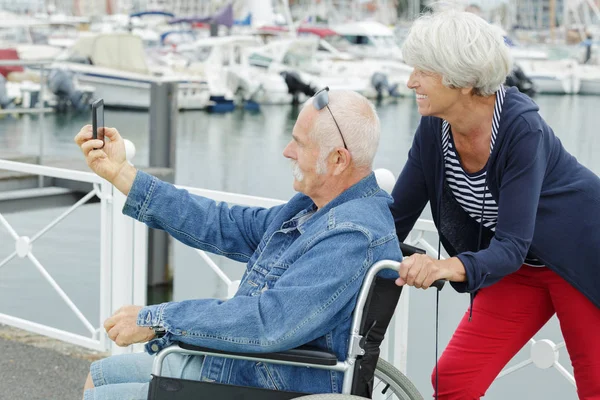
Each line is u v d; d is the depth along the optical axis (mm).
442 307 6250
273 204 3996
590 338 2988
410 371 5500
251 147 27344
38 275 9430
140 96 32312
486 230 3037
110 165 2953
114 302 4648
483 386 3195
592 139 30359
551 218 2889
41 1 53594
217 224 3020
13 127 28000
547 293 3084
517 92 2812
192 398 2584
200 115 35500
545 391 5434
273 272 2678
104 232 4617
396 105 40125
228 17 43281
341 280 2525
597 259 2893
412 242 3779
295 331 2510
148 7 57062
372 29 47000
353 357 2549
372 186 2699
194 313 2541
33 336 5188
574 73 45062
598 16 53750
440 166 2984
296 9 56344
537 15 53750
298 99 38406
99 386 2748
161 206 2965
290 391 2586
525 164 2734
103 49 32875
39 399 4246
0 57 30891
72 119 30812
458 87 2717
